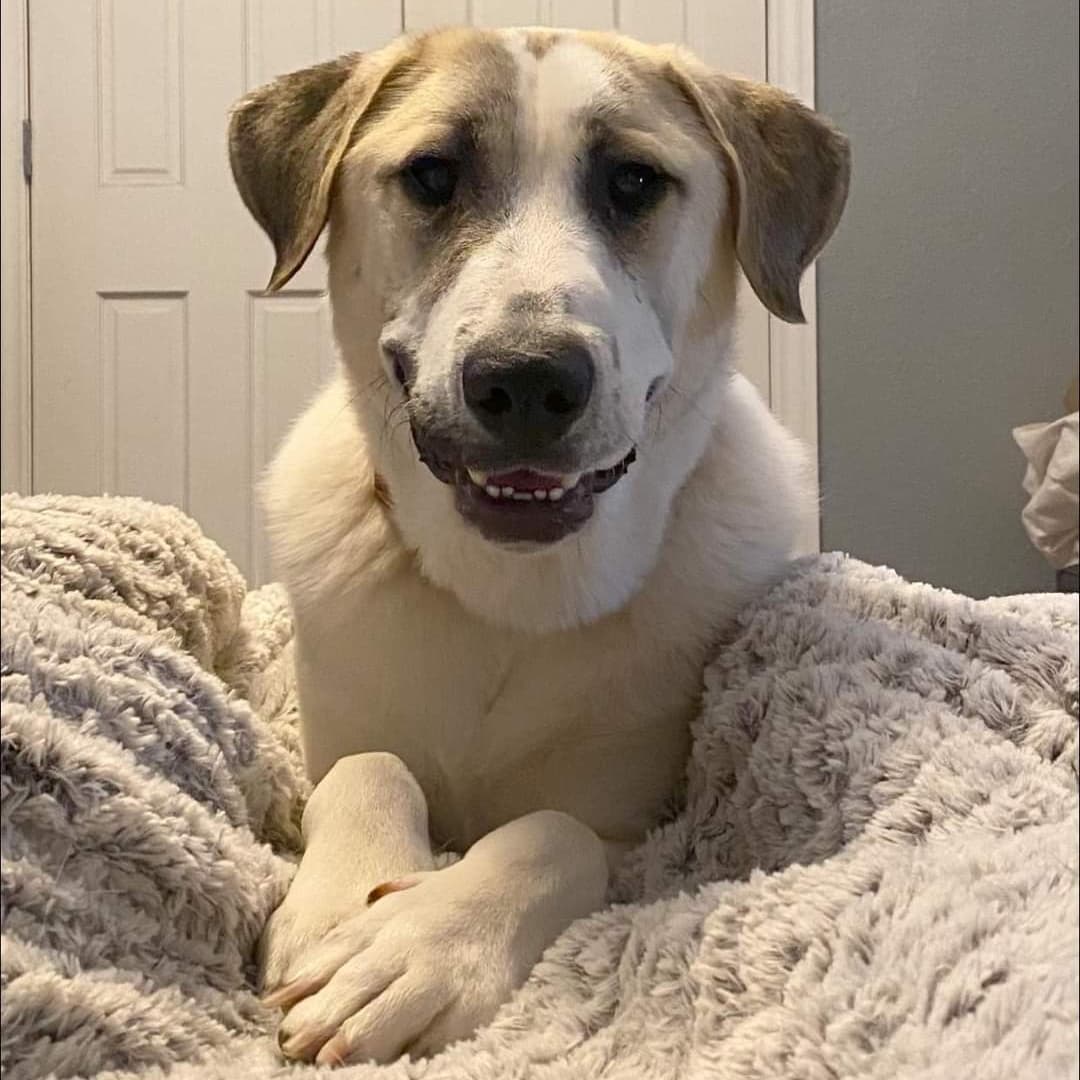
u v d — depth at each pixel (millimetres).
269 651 1519
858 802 952
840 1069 694
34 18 2725
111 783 848
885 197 2701
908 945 739
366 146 1168
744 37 2680
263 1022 855
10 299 2762
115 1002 764
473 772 1154
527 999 845
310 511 1237
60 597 1078
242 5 2721
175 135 2738
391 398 1143
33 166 2754
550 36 1181
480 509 1050
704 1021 782
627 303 1076
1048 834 825
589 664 1135
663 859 1082
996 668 1096
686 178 1153
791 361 2691
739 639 1171
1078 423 2398
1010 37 2678
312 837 1001
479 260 1042
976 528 2746
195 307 2756
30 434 2789
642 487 1148
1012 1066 627
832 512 2744
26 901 777
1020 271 2717
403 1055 799
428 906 882
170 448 2781
